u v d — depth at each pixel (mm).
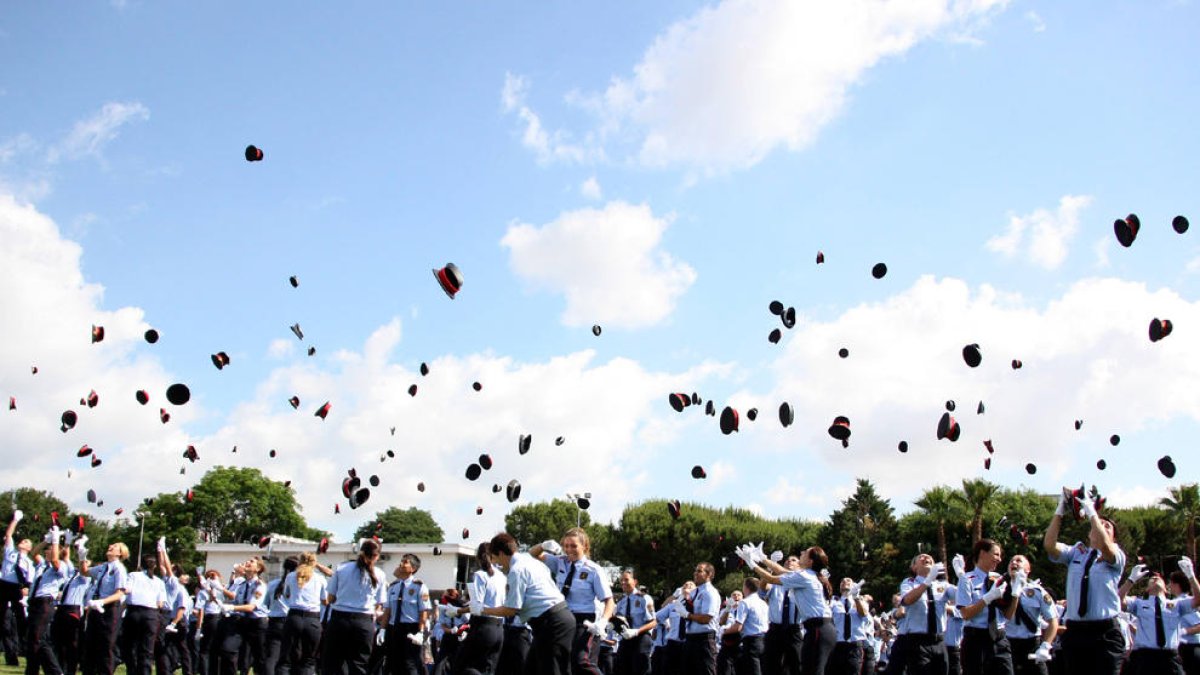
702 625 14461
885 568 55219
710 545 55281
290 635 11453
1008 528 46875
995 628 9766
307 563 11703
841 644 12859
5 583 14406
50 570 12312
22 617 15914
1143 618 11523
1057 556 8219
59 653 13094
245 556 55344
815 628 11625
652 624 15406
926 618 10828
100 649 12188
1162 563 13234
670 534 55406
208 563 55531
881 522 56438
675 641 16078
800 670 12453
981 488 47844
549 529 74688
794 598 12422
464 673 9359
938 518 50094
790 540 56719
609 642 15664
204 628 16875
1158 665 11336
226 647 14336
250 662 14203
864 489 57219
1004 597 9469
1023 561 9477
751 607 14828
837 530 55938
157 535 62344
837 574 55406
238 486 66625
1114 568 7879
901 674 10867
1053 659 12891
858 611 12945
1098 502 9094
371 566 10367
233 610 13820
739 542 54906
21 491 74500
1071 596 8031
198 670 17328
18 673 14188
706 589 14367
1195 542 49125
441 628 17031
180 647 16578
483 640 9406
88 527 75688
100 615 12219
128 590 12523
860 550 54969
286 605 12297
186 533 61688
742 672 14812
